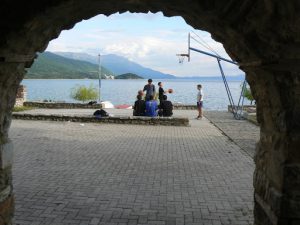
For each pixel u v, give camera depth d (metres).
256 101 4.72
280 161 4.00
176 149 11.79
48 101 25.44
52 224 5.80
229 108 23.66
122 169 9.20
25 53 4.23
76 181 8.06
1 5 3.61
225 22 3.94
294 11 3.23
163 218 6.14
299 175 3.89
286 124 3.89
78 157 10.44
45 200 6.81
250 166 9.70
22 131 14.59
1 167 4.32
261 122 4.66
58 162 9.80
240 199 7.11
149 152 11.29
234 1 3.50
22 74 4.50
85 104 24.27
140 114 17.98
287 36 3.50
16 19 3.70
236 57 4.59
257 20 3.56
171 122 17.06
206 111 23.88
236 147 12.27
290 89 3.83
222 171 9.17
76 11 4.38
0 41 3.76
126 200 6.94
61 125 16.48
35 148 11.52
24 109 22.12
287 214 3.93
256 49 3.87
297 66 3.70
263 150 4.61
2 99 4.26
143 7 4.61
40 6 3.68
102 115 17.86
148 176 8.62
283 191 3.95
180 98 40.28
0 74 3.99
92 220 5.99
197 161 10.21
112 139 13.36
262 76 4.17
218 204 6.83
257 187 4.79
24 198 6.88
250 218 6.22
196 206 6.71
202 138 13.90
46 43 4.61
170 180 8.32
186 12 4.41
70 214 6.20
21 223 5.79
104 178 8.36
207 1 3.79
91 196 7.10
